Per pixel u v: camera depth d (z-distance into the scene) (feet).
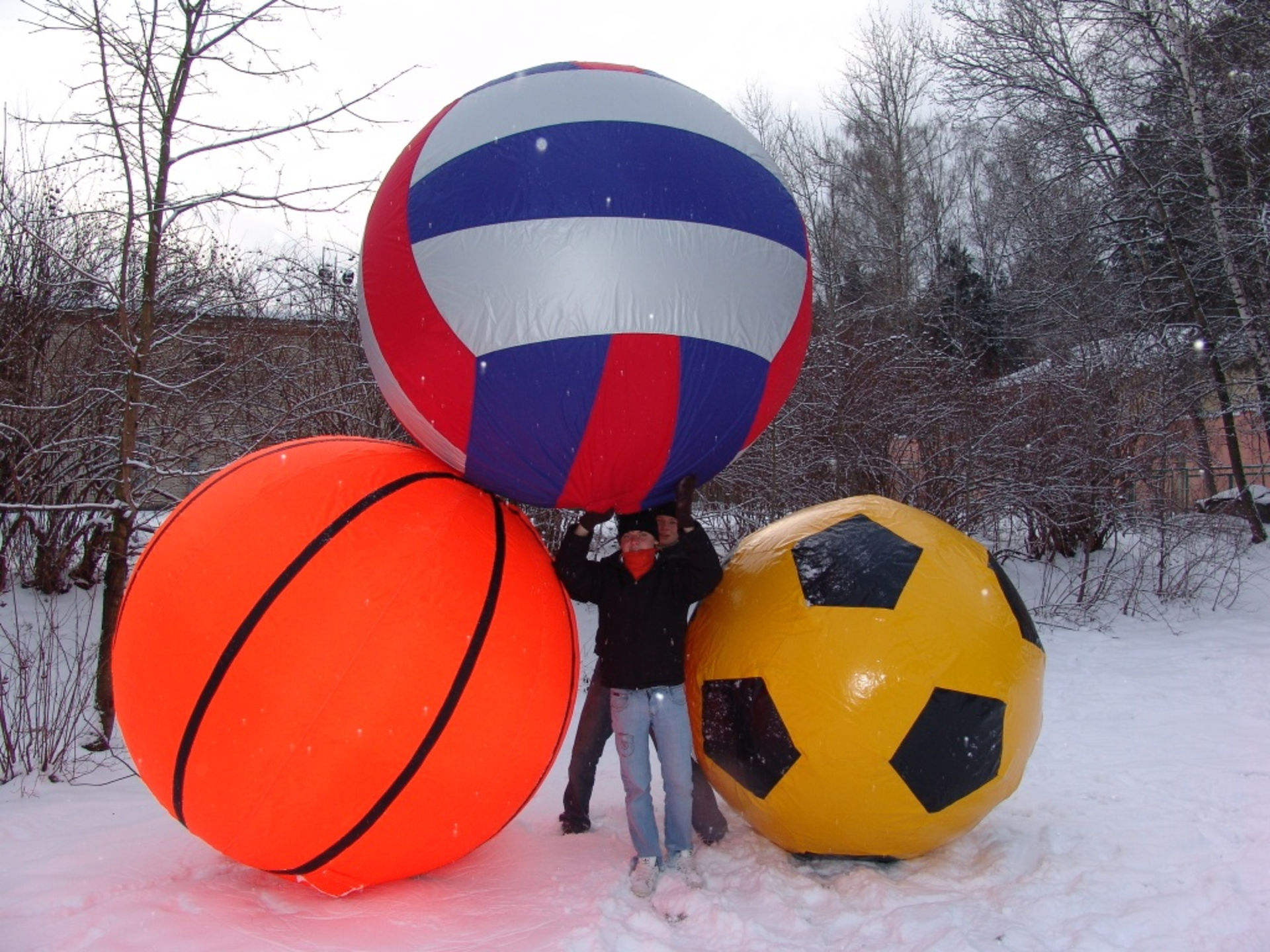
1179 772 16.26
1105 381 38.40
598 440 11.71
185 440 28.99
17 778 17.17
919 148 95.04
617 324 11.13
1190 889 11.44
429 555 11.22
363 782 10.69
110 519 25.44
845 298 72.90
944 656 11.66
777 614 12.25
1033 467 35.47
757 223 12.10
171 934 10.48
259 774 10.53
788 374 12.88
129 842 13.94
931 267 90.99
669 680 12.67
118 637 11.59
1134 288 48.49
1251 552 43.32
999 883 12.00
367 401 29.17
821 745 11.61
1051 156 52.54
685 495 12.60
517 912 11.35
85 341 28.50
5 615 24.85
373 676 10.57
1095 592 35.17
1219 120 47.52
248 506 11.28
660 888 11.99
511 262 11.16
